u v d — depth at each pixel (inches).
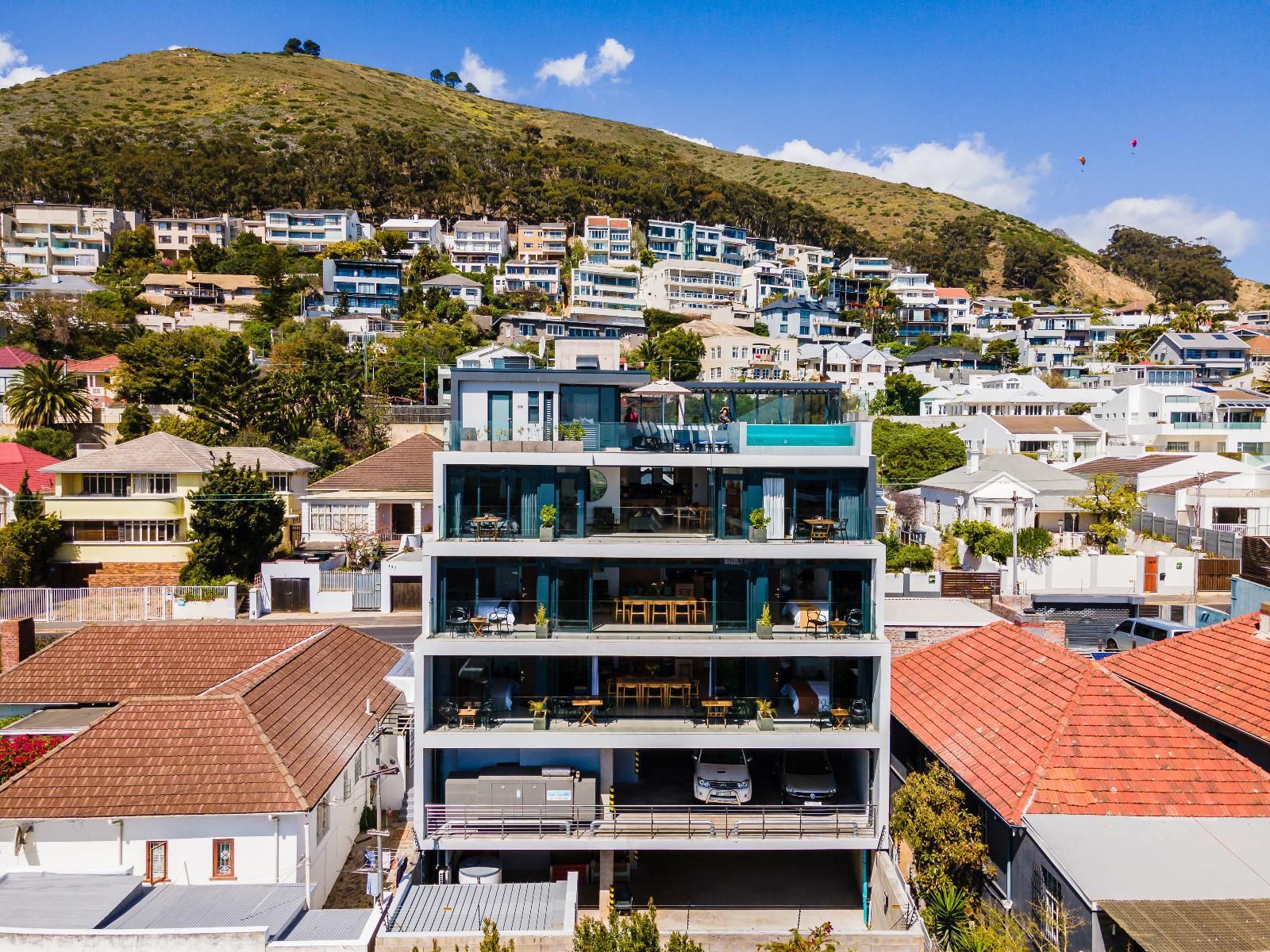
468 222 5816.9
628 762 936.3
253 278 4692.4
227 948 634.2
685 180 7372.1
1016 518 1830.7
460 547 843.4
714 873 914.7
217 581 1681.8
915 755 906.7
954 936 691.4
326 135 7465.6
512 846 819.4
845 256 7701.8
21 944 624.4
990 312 6245.1
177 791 746.2
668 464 862.5
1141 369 3841.0
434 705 869.2
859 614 895.1
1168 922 553.0
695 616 899.4
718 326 4500.5
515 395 983.0
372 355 3558.1
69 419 2637.8
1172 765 717.9
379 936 673.6
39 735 882.1
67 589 1589.6
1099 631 1464.1
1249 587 1165.7
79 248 5068.9
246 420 2593.5
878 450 2694.4
